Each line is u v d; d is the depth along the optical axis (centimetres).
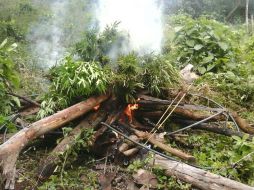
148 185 229
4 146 212
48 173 237
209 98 329
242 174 245
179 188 226
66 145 246
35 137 233
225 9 1064
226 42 417
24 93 360
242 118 324
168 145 271
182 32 428
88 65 275
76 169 252
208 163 254
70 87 272
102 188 233
